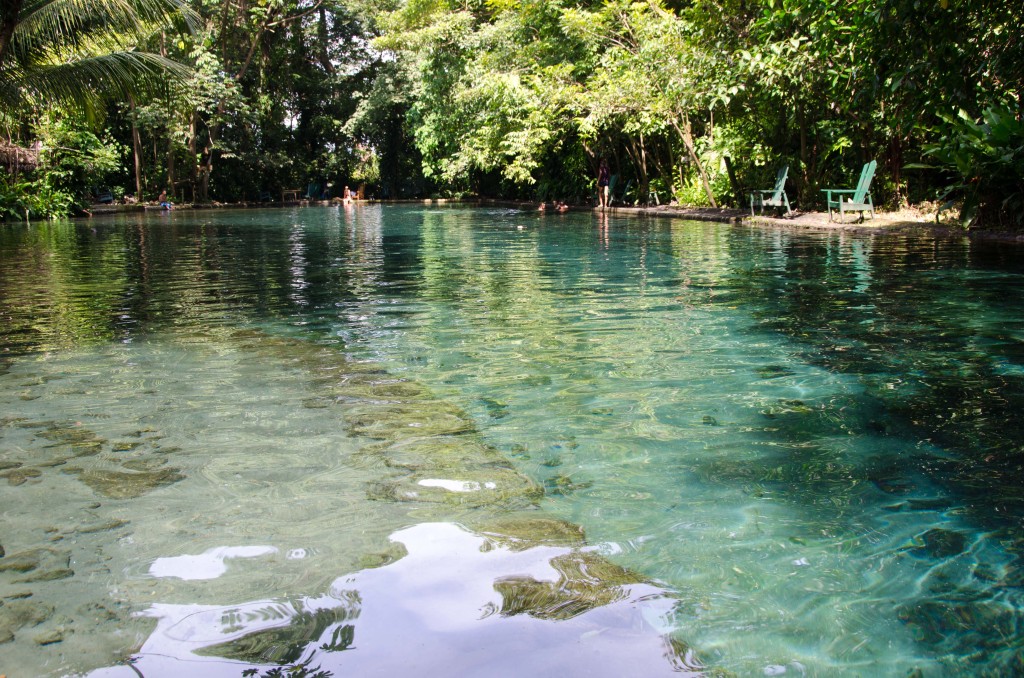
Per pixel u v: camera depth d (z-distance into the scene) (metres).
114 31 14.17
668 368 3.51
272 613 1.54
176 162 30.95
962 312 4.73
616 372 3.45
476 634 1.47
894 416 2.78
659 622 1.51
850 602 1.58
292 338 4.28
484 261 8.34
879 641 1.44
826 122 13.52
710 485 2.19
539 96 21.11
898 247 8.69
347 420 2.79
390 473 2.29
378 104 34.47
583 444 2.54
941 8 7.96
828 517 1.98
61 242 12.15
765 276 6.55
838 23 9.90
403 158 40.44
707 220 15.44
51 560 1.75
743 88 13.33
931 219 11.59
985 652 1.40
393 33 30.84
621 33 19.92
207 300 5.72
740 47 13.45
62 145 21.70
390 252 9.70
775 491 2.14
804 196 14.71
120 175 29.97
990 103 9.79
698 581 1.67
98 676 1.34
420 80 30.62
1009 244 8.64
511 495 2.13
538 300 5.51
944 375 3.31
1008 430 2.60
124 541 1.85
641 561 1.76
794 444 2.52
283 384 3.29
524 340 4.16
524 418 2.81
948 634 1.46
